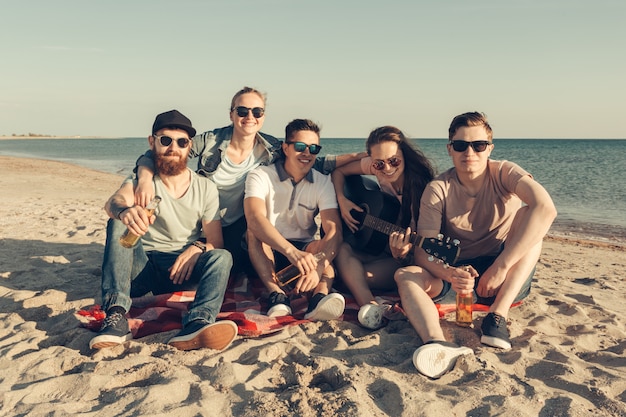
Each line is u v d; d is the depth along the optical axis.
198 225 4.07
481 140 3.63
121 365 3.06
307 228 4.34
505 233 3.96
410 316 3.42
